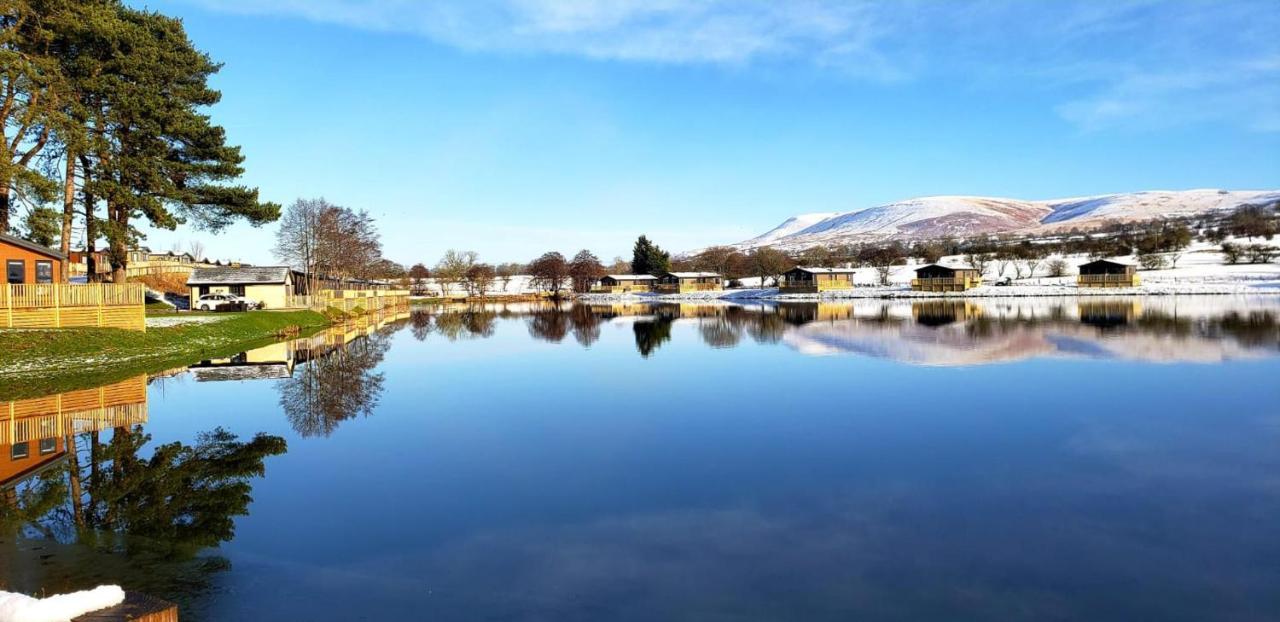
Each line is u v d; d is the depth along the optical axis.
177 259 101.50
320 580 8.06
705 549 8.99
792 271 110.44
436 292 142.62
